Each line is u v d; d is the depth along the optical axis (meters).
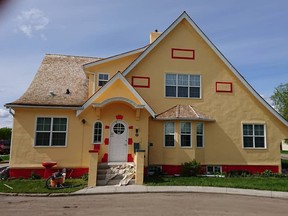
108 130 15.51
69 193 10.97
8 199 10.12
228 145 17.23
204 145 16.97
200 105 17.48
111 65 17.44
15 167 14.46
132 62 16.80
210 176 15.43
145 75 17.20
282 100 55.25
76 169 15.02
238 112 17.69
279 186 12.67
